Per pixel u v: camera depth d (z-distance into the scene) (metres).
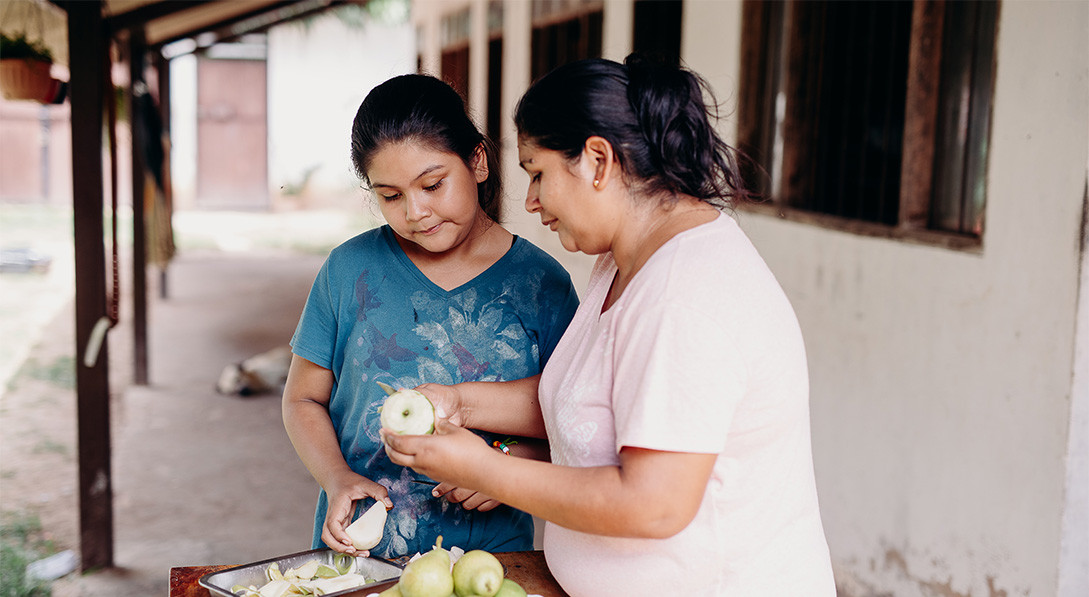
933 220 3.33
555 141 1.40
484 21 9.85
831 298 3.81
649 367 1.30
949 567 3.07
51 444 6.09
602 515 1.31
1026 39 2.72
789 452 1.44
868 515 3.54
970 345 2.97
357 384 1.87
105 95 4.39
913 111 3.29
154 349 8.91
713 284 1.31
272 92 20.89
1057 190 2.61
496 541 1.93
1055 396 2.62
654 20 5.76
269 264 14.47
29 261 12.84
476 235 1.90
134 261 7.55
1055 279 2.61
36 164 19.66
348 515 1.74
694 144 1.41
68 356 8.53
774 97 4.52
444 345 1.87
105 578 4.15
